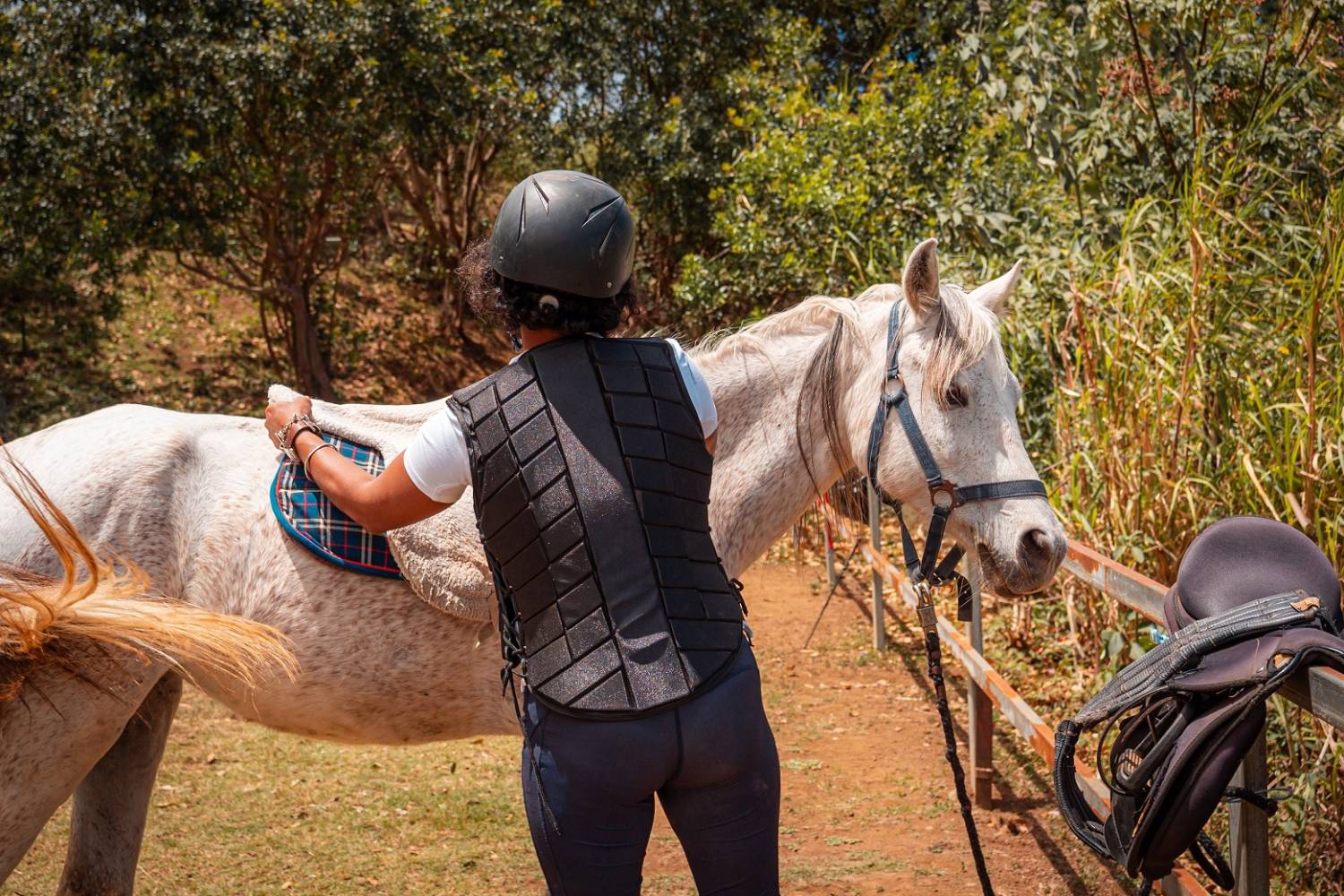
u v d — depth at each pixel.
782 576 7.62
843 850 3.72
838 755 4.66
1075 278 5.12
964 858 3.63
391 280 16.84
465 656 2.26
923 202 8.23
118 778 2.38
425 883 3.46
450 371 14.96
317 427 2.04
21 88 9.97
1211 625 1.81
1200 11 5.63
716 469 2.42
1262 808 1.85
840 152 8.94
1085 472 4.67
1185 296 4.31
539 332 1.69
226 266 13.12
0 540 2.07
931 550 2.30
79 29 10.29
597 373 1.64
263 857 3.60
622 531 1.56
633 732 1.51
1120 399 4.41
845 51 16.50
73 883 2.38
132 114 10.32
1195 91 5.60
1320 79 5.45
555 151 12.65
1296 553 1.91
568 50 13.29
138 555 2.15
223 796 4.09
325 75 10.77
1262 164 4.78
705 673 1.55
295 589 2.20
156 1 10.22
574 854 1.56
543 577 1.56
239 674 2.14
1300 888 3.08
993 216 6.41
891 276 7.73
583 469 1.57
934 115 8.78
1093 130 5.78
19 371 11.85
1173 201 5.05
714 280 9.66
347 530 2.21
